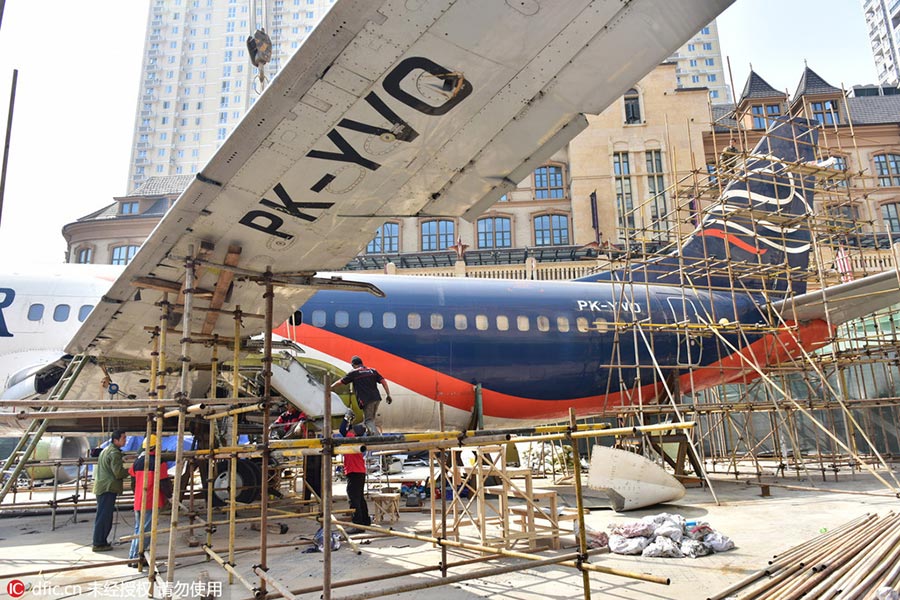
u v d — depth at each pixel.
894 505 10.55
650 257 16.61
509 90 4.09
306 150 4.53
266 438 5.75
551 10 3.46
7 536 9.64
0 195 6.53
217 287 6.50
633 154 40.50
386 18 3.42
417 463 28.56
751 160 15.79
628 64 3.94
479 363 13.93
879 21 137.00
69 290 12.02
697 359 15.70
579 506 5.05
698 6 3.47
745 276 15.27
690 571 6.39
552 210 41.84
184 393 5.73
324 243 5.89
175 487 5.62
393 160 4.73
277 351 10.77
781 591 5.27
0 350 11.28
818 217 15.73
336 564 7.09
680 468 14.70
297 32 126.94
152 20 124.31
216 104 119.94
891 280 13.27
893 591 4.65
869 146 42.88
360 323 13.27
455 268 33.62
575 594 5.65
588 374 14.84
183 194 4.99
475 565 6.88
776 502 11.45
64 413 5.49
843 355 16.59
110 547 8.30
